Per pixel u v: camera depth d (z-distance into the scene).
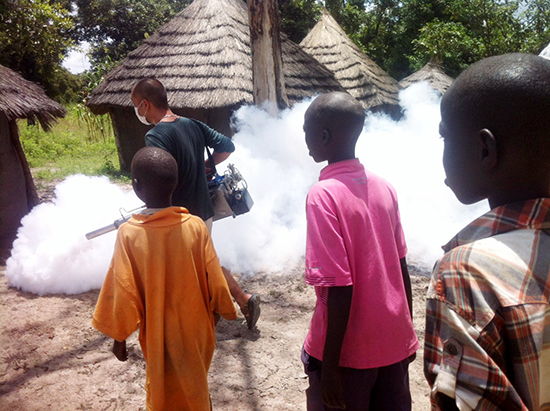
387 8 25.23
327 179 1.64
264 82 6.05
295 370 2.99
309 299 3.94
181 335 2.02
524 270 0.84
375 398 1.73
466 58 20.19
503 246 0.87
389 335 1.64
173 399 2.07
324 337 1.62
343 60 12.30
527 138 0.87
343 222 1.56
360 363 1.62
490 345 0.84
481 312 0.84
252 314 3.31
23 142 12.76
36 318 3.61
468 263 0.87
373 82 12.38
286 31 24.72
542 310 0.82
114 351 2.11
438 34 19.34
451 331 0.87
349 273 1.50
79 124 16.30
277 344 3.28
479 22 18.77
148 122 3.05
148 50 9.34
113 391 2.80
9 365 3.03
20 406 2.66
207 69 8.27
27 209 6.25
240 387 2.83
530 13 18.11
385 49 24.80
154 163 2.00
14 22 18.27
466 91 0.92
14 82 6.05
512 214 0.90
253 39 5.95
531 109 0.86
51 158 11.94
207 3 9.24
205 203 3.11
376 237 1.63
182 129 2.95
